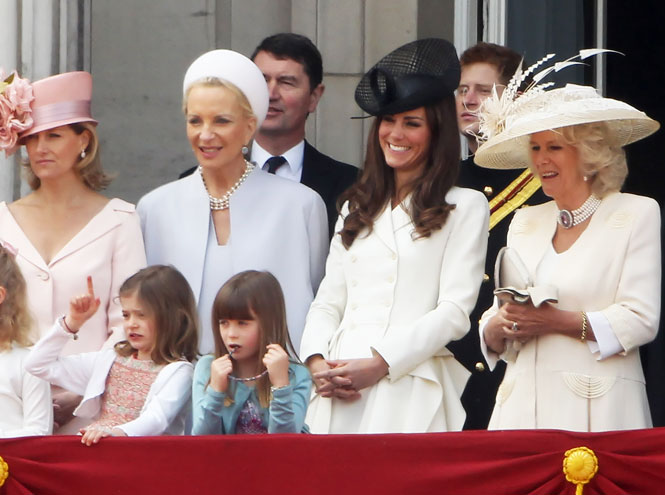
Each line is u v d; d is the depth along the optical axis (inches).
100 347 1155.3
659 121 1434.5
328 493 992.2
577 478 979.9
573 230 1071.6
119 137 1509.6
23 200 1193.4
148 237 1197.7
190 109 1179.3
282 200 1202.0
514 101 1107.3
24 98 1175.0
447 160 1145.4
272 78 1326.3
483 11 1485.0
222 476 995.9
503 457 988.6
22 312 1101.7
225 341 1053.8
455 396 1119.0
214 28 1520.7
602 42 1433.3
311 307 1151.6
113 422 1077.1
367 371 1095.6
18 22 1430.9
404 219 1141.1
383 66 1155.9
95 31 1504.7
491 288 1224.8
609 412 1040.2
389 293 1123.9
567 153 1061.1
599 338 1038.4
